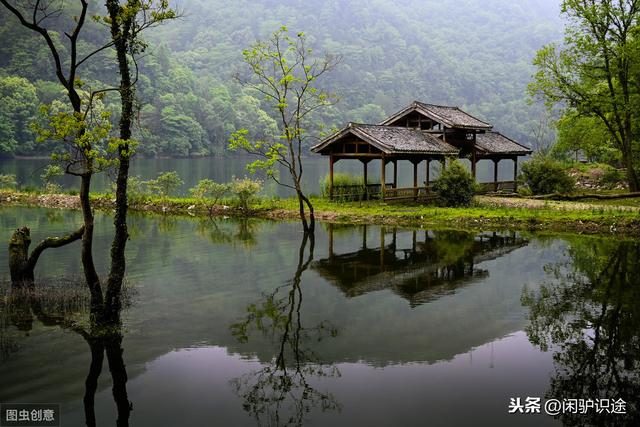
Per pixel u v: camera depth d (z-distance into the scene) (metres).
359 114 130.75
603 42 29.59
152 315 11.19
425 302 12.32
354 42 171.62
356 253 17.44
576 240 19.81
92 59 89.75
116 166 10.86
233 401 7.87
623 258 16.67
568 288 13.40
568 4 30.55
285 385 8.38
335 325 10.84
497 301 12.36
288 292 13.01
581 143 35.28
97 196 30.14
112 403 7.75
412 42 188.25
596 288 13.38
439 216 23.88
